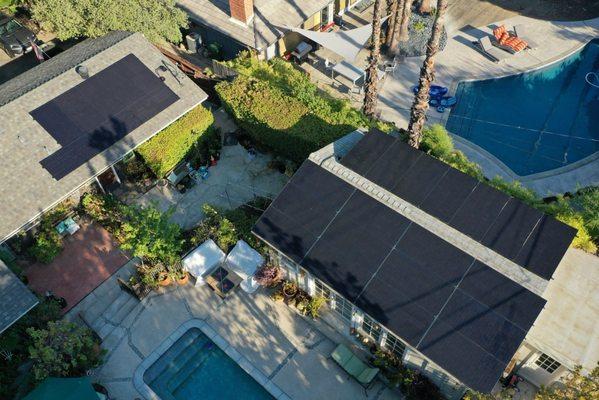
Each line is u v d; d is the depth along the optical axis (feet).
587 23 158.30
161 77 116.98
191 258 98.89
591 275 85.30
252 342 95.14
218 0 144.15
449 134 131.54
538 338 78.69
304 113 113.91
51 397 79.51
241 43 137.80
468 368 72.59
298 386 90.17
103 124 109.09
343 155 98.27
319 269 84.23
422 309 77.87
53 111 107.45
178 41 142.51
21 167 101.45
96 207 110.22
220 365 93.25
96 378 91.15
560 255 80.38
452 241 82.69
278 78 128.16
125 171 118.32
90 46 126.00
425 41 153.69
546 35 155.22
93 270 104.78
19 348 92.12
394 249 83.41
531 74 146.00
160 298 100.73
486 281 78.43
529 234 82.89
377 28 103.19
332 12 157.58
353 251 84.48
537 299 75.56
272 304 99.25
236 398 89.92
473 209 86.43
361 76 137.80
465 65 147.64
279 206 91.04
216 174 119.24
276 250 88.48
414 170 91.81
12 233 96.99
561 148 128.77
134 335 96.43
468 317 75.97
